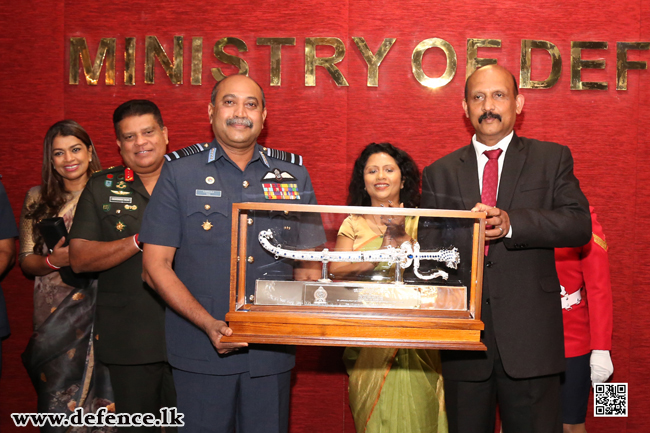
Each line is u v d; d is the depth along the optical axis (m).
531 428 1.73
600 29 2.59
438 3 2.61
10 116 2.70
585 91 2.60
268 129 2.65
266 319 1.54
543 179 1.78
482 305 1.75
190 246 1.75
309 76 2.62
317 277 1.61
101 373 2.26
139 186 2.20
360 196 2.25
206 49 2.65
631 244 2.62
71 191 2.43
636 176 2.61
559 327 1.75
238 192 1.79
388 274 1.60
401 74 2.64
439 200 1.88
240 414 1.78
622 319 2.64
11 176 2.71
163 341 2.11
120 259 2.05
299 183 1.88
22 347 2.73
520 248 1.67
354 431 2.70
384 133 2.64
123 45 2.67
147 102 2.23
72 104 2.68
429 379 2.05
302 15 2.63
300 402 2.71
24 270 2.40
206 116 2.65
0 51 2.69
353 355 2.23
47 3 2.67
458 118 2.62
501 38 2.61
